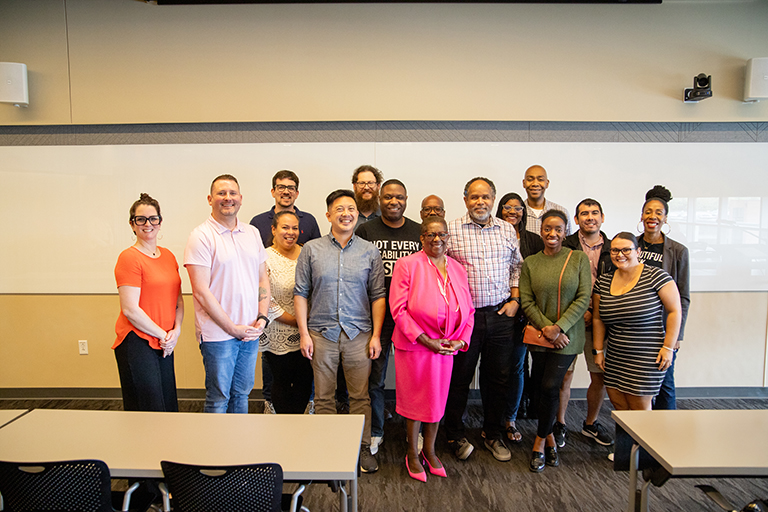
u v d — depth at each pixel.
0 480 1.37
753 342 3.73
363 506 2.27
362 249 2.54
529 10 3.54
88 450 1.53
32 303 3.73
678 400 3.72
